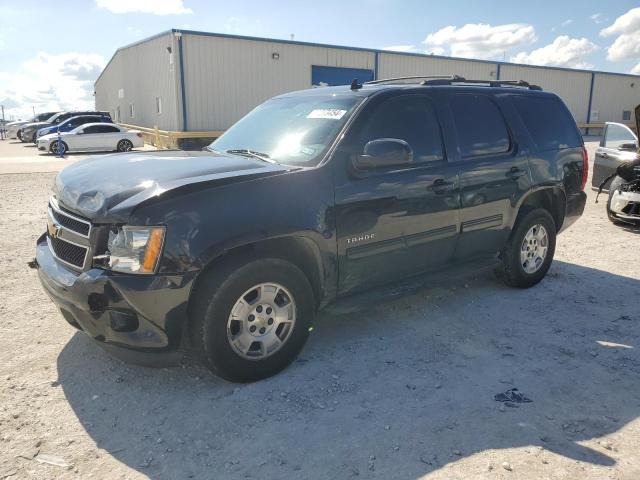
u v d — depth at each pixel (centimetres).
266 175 345
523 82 571
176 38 2419
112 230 314
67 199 344
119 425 306
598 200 1080
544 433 302
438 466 273
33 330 429
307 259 377
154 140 2877
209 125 2561
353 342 417
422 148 434
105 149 2506
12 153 2456
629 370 377
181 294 311
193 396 337
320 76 2852
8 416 312
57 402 328
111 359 382
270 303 350
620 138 977
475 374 369
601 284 563
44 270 350
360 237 388
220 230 319
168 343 321
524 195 511
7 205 1007
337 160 377
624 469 271
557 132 557
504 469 270
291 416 316
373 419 314
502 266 531
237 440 294
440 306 496
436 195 434
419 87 450
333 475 266
